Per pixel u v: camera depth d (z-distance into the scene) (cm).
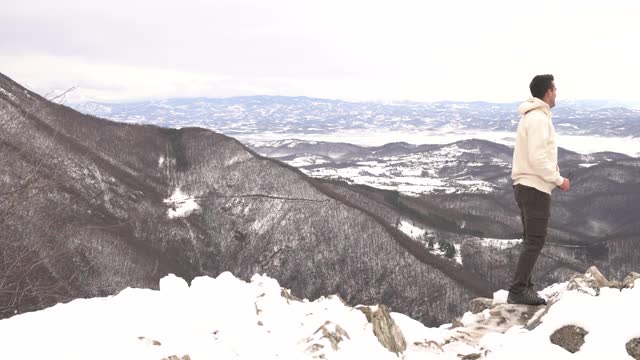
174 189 17512
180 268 12988
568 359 457
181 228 15062
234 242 15462
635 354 445
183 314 505
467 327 665
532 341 493
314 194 17262
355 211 15975
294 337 506
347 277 13750
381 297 13125
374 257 14312
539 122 642
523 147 670
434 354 554
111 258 9156
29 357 387
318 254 14688
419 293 13000
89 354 399
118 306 505
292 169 19088
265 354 456
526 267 685
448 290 12962
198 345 446
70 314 475
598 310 491
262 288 614
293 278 14212
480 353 531
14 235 676
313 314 554
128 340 429
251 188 17775
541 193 662
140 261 9775
